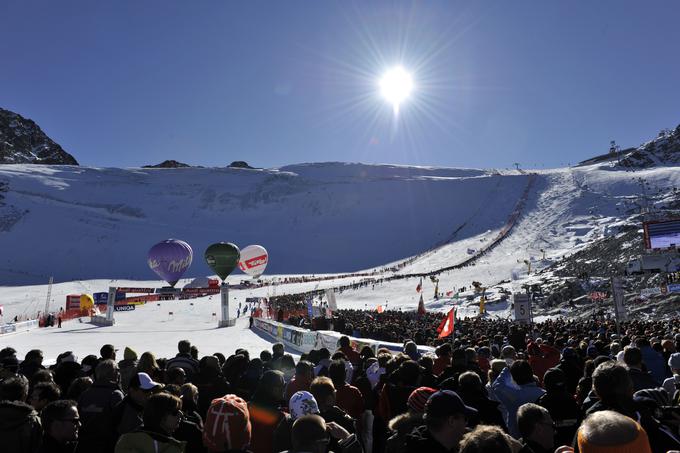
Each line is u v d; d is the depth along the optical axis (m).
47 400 5.33
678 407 4.09
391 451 4.49
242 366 7.60
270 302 60.94
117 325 44.00
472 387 5.28
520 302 29.28
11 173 168.38
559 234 104.06
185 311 60.19
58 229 126.75
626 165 173.88
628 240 60.34
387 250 117.62
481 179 159.38
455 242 112.12
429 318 34.78
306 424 3.60
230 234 133.75
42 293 76.88
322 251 120.62
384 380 6.64
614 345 8.98
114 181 175.75
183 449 4.04
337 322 23.47
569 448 3.47
